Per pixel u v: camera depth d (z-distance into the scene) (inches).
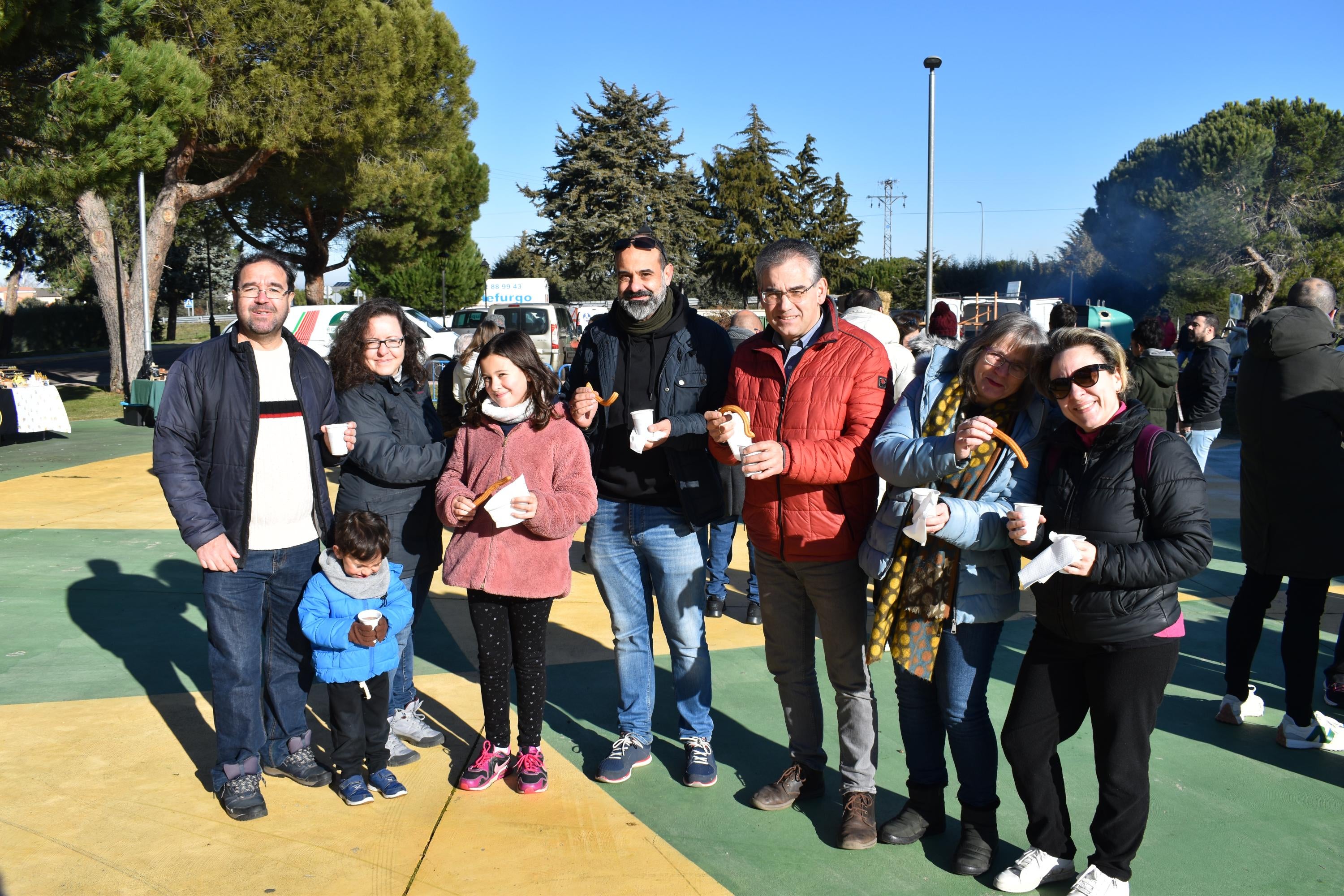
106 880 101.1
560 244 1726.1
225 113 646.5
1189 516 90.3
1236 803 122.9
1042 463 101.8
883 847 111.4
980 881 104.3
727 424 108.9
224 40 639.8
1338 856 110.1
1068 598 94.7
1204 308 1391.5
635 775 130.3
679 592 126.7
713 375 127.6
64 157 485.1
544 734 143.5
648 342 128.3
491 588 118.8
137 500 320.5
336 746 120.0
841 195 2037.4
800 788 121.6
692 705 128.3
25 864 103.9
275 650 124.9
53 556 242.7
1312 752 138.5
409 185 856.3
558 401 126.8
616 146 1763.0
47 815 115.0
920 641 102.0
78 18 448.1
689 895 100.4
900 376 163.3
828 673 117.7
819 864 107.3
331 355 130.6
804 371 112.7
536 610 122.6
